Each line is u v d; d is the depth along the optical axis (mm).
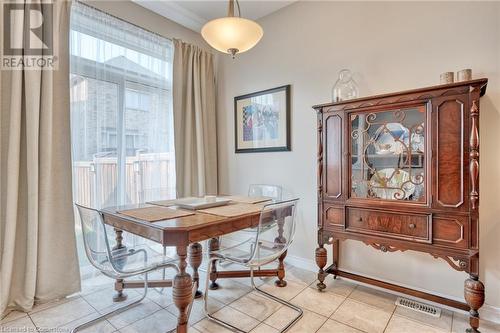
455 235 1572
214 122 3354
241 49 1845
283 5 2750
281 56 2805
